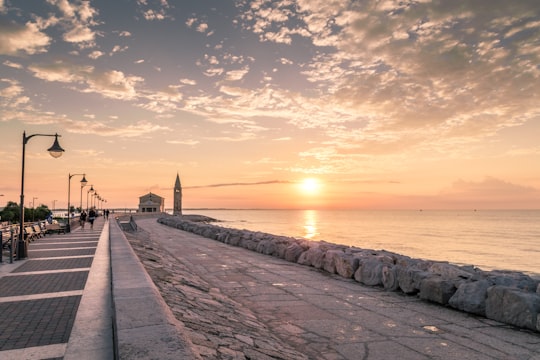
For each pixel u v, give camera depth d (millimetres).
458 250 56406
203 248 19125
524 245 65750
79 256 13445
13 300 7055
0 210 75562
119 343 3172
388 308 7746
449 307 7805
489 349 5484
